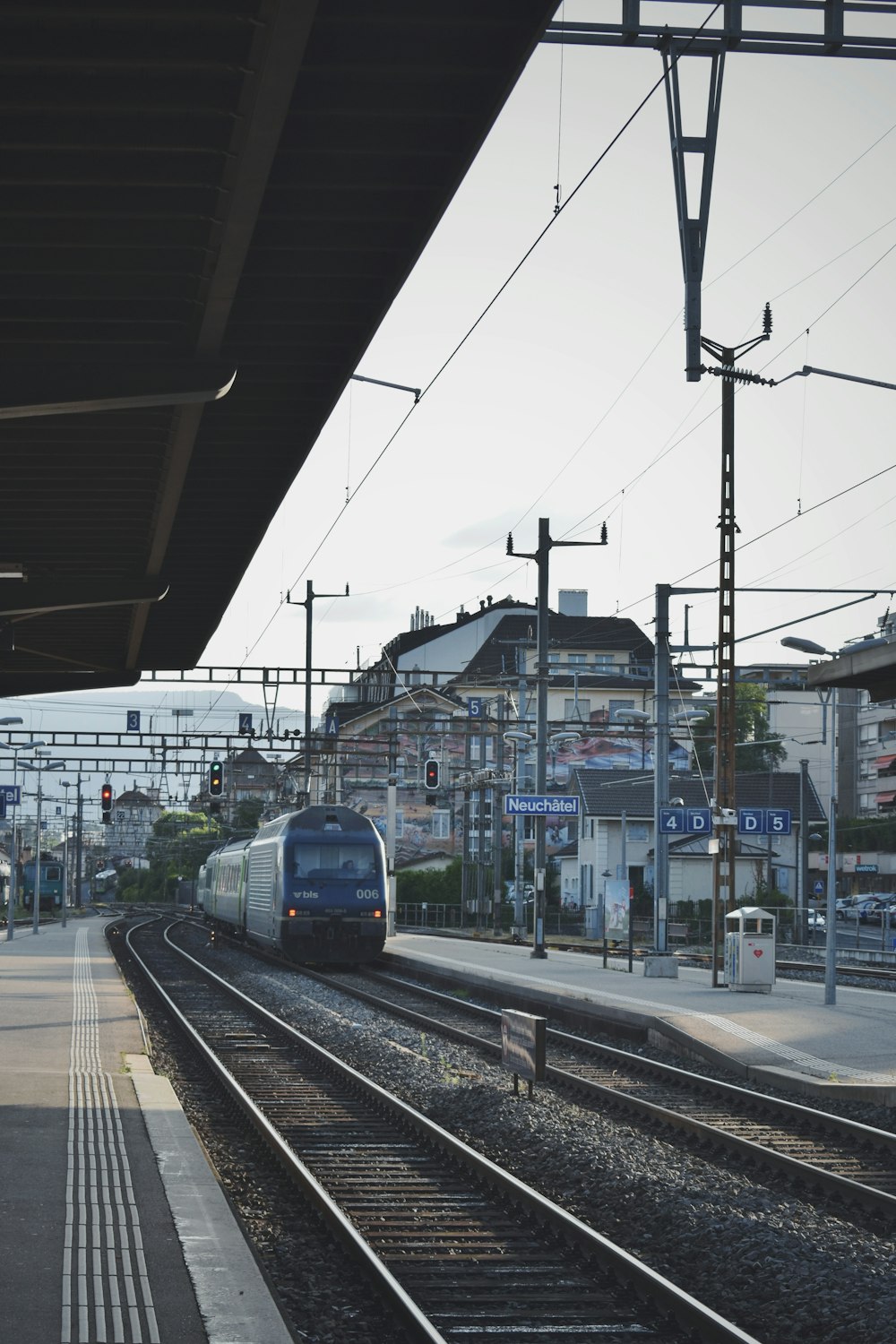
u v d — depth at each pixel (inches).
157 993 1231.5
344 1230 391.5
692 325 725.9
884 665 738.8
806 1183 488.7
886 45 719.1
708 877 2866.6
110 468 721.0
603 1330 327.0
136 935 2468.0
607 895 1405.0
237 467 744.3
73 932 2571.4
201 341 533.3
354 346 583.8
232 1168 502.3
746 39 713.6
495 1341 320.2
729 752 1200.2
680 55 714.2
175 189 441.4
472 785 2361.0
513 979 1225.4
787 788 2982.3
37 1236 342.3
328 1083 724.7
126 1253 330.0
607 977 1272.1
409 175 456.1
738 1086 718.5
